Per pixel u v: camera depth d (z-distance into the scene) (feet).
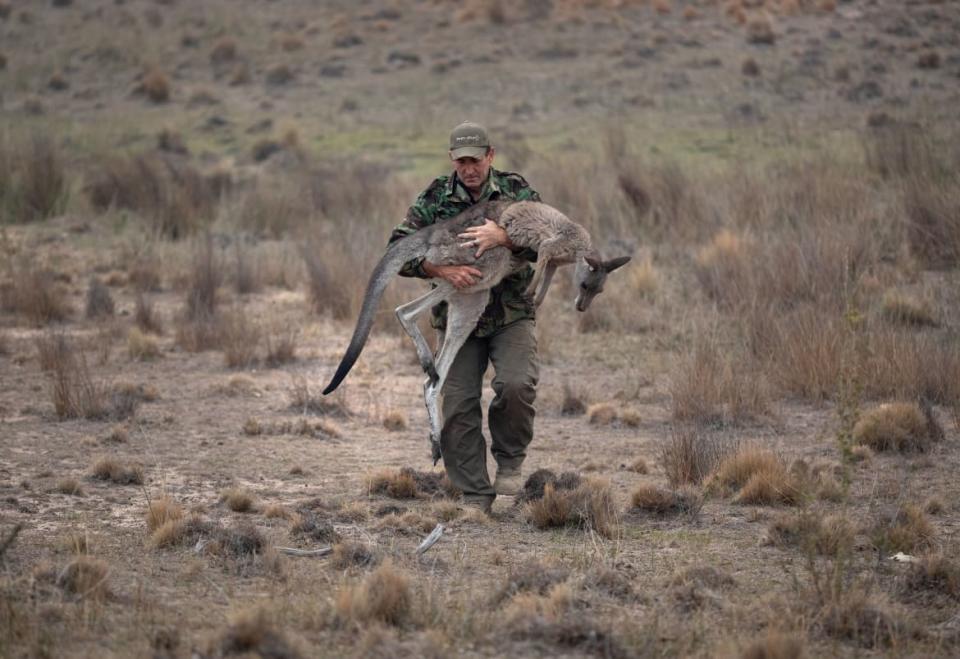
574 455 48.91
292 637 27.14
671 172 103.14
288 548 34.55
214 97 169.99
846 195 91.71
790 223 88.38
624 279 83.41
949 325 65.46
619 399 58.65
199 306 76.28
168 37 199.11
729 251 80.94
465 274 38.78
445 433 40.63
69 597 29.55
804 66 159.74
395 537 36.68
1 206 113.91
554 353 67.92
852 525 36.70
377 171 123.34
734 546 36.11
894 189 93.45
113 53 191.21
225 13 208.54
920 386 54.90
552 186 104.37
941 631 28.96
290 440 51.01
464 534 37.35
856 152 115.55
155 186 114.62
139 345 67.77
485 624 28.30
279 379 62.64
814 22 179.73
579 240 39.70
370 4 205.87
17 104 169.89
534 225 39.27
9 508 39.01
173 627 27.66
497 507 41.34
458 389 40.29
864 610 29.27
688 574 32.22
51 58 191.11
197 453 48.32
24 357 65.21
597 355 67.56
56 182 116.98
